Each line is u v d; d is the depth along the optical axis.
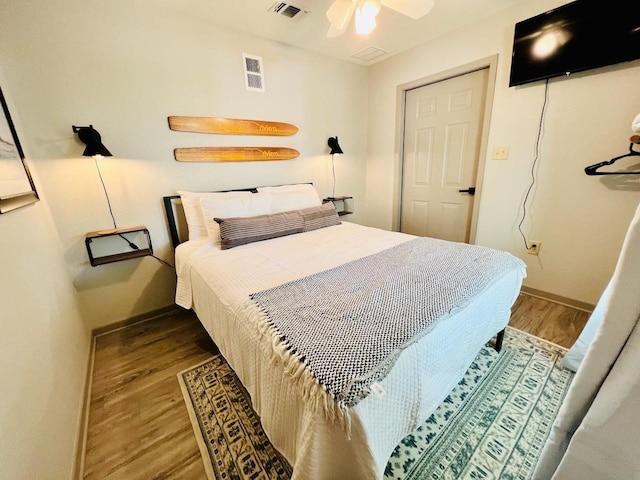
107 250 1.89
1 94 1.21
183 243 2.00
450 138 2.63
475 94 2.38
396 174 3.11
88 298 1.86
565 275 2.07
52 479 0.84
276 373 0.85
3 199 0.93
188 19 1.95
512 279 1.40
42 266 1.23
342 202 3.28
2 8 1.41
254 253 1.71
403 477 0.98
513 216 2.26
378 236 2.03
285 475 1.00
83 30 1.62
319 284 1.21
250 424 1.21
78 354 1.46
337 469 0.76
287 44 2.46
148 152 1.95
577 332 1.76
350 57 2.81
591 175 1.82
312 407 0.70
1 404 0.67
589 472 0.54
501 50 2.08
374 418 0.73
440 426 1.16
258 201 2.15
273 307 1.03
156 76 1.89
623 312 0.47
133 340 1.85
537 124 2.01
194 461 1.07
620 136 1.70
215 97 2.15
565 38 1.74
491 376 1.42
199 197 2.05
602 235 1.87
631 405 0.47
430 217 2.96
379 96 3.07
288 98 2.56
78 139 1.69
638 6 1.50
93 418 1.26
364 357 0.75
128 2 1.73
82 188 1.75
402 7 1.44
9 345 0.77
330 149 3.00
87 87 1.68
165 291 2.18
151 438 1.16
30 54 1.50
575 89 1.82
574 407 0.57
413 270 1.32
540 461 0.67
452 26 2.24
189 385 1.45
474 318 1.12
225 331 1.24
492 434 1.12
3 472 0.62
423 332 0.87
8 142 1.17
